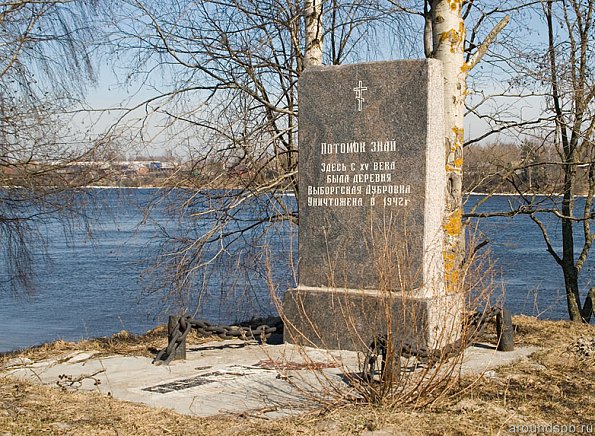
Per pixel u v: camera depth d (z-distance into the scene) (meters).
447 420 6.25
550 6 14.80
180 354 9.07
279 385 7.61
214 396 7.24
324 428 6.09
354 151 9.63
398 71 9.38
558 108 14.42
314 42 13.43
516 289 22.31
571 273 16.97
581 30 14.78
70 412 6.61
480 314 9.15
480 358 8.88
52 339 17.92
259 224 13.19
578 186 17.08
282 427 6.14
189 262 12.68
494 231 13.07
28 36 12.36
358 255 9.53
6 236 13.24
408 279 8.59
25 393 7.30
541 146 13.90
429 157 9.23
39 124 12.33
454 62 11.22
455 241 10.65
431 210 9.28
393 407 6.61
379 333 8.30
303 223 9.95
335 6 14.18
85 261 31.09
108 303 22.47
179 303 12.81
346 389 7.09
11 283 14.38
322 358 8.84
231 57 12.73
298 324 9.73
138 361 9.00
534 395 7.16
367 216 9.52
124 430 6.08
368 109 9.55
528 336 10.47
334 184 9.76
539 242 33.16
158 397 7.23
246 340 10.29
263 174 13.07
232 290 13.16
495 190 13.71
